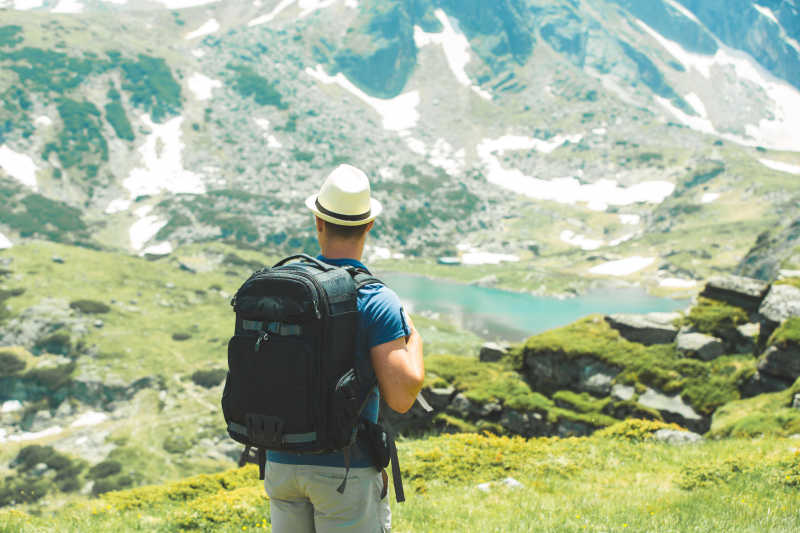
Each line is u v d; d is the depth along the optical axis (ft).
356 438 11.30
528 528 26.50
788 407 67.26
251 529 31.50
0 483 447.83
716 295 89.20
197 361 644.69
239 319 11.55
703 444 50.93
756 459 39.09
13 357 629.92
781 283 82.58
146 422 531.91
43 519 35.65
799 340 71.31
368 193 12.37
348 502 11.20
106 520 35.73
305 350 10.54
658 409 80.69
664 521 25.77
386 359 11.02
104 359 627.05
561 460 47.09
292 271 11.13
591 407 85.81
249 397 11.01
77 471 463.42
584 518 27.81
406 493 41.57
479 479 44.34
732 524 24.94
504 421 89.15
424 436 87.51
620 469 44.91
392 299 11.48
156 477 451.53
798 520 25.17
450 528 28.43
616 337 91.56
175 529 32.42
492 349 102.37
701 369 81.61
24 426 549.13
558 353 91.35
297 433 10.65
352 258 12.43
